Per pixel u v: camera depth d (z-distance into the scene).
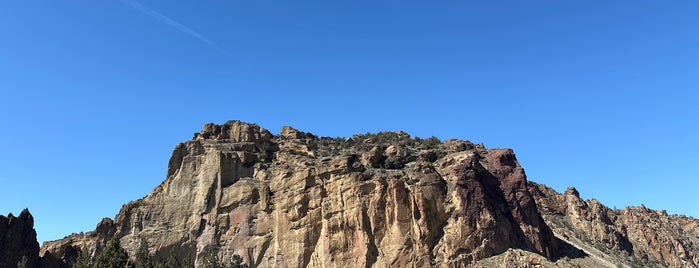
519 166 129.00
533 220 119.00
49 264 115.44
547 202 178.62
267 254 115.25
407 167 122.19
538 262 104.44
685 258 169.38
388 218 109.62
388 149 128.12
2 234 109.88
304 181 118.25
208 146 130.62
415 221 108.38
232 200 122.56
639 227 178.50
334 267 108.19
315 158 127.75
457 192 112.81
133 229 123.75
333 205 114.06
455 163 120.12
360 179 114.50
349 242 109.69
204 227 121.56
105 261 92.75
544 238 119.62
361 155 125.56
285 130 142.12
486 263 104.12
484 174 121.31
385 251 107.00
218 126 136.12
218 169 126.25
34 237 116.06
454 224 108.56
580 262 117.25
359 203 111.50
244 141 133.25
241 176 126.50
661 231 180.38
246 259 115.44
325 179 118.12
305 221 114.50
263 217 119.06
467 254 105.31
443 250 106.06
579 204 177.38
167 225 123.25
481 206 111.50
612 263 128.38
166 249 120.19
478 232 107.81
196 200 124.69
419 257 104.62
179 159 131.50
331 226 112.00
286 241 114.56
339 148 136.00
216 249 118.00
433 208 110.31
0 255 107.44
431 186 112.69
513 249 108.75
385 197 111.56
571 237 155.75
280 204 118.56
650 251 170.50
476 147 136.88
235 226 120.12
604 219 174.75
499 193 119.94
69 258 122.38
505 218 113.81
